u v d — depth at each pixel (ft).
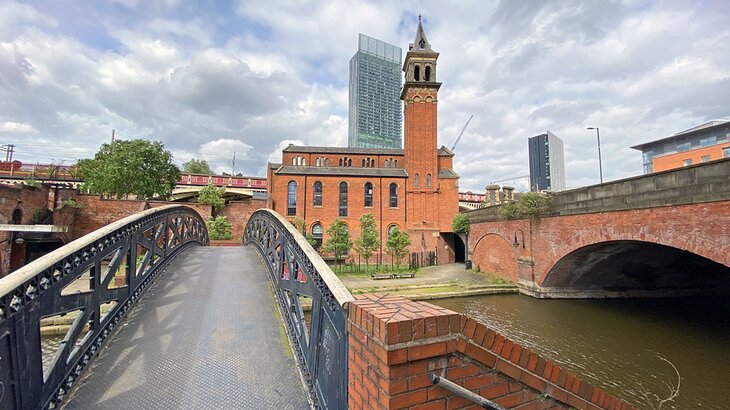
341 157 131.03
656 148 142.61
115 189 98.58
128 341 12.12
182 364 10.92
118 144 106.42
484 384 6.08
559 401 7.14
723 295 67.92
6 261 61.26
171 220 25.44
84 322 10.37
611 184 46.83
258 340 12.91
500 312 56.18
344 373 7.26
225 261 25.62
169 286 18.44
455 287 71.26
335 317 8.11
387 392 5.09
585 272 62.59
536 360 6.86
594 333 45.93
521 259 70.74
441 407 5.53
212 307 15.70
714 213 33.65
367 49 361.92
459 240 122.42
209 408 8.98
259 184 168.96
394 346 5.17
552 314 54.85
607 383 32.35
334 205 112.68
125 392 9.36
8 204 62.18
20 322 7.45
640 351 39.83
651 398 29.73
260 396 9.64
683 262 59.06
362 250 95.40
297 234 14.99
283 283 16.11
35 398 7.76
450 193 116.57
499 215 80.53
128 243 14.66
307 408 9.28
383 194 114.62
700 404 28.84
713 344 41.81
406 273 86.02
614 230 46.34
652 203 40.47
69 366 9.36
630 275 64.80
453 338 5.74
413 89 117.50
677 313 55.47
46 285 8.53
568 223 56.29
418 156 116.47
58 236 74.02
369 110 358.64
